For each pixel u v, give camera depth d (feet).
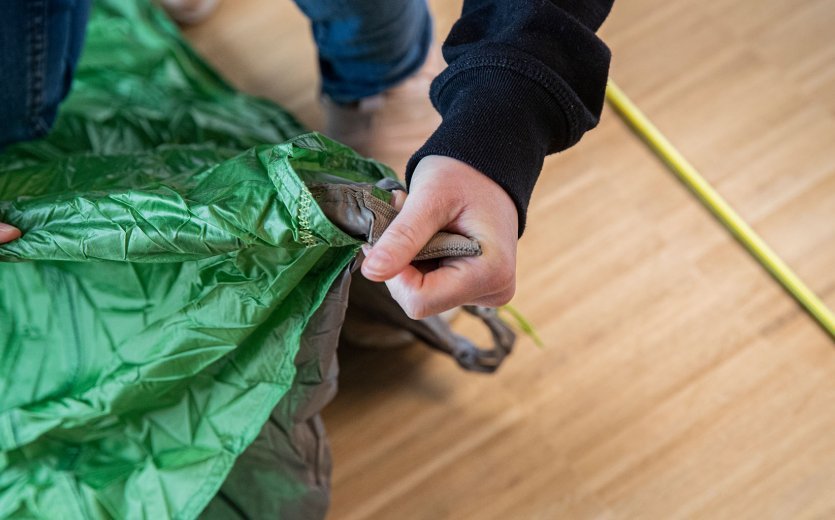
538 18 2.35
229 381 2.66
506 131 2.26
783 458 3.22
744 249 3.58
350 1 2.98
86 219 2.42
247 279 2.53
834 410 3.28
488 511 3.19
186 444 2.69
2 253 2.49
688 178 3.73
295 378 2.72
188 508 2.65
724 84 4.02
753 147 3.83
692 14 4.26
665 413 3.31
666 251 3.59
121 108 3.61
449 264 2.18
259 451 2.82
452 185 2.18
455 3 4.48
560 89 2.31
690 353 3.40
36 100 2.99
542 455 3.27
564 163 3.87
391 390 3.41
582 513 3.17
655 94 4.02
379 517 3.20
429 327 3.12
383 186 2.35
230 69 4.33
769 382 3.34
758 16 4.21
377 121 3.42
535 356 3.43
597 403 3.34
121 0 4.12
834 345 3.39
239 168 2.32
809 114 3.89
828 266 3.53
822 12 4.18
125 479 2.69
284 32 4.46
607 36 4.25
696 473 3.21
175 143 3.56
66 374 2.71
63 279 2.75
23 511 2.67
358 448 3.32
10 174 2.91
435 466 3.27
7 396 2.73
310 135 2.27
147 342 2.62
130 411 2.70
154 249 2.35
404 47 3.25
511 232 2.22
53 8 2.83
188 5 4.39
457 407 3.37
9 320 2.77
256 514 2.88
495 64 2.30
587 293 3.53
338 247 2.43
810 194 3.68
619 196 3.76
